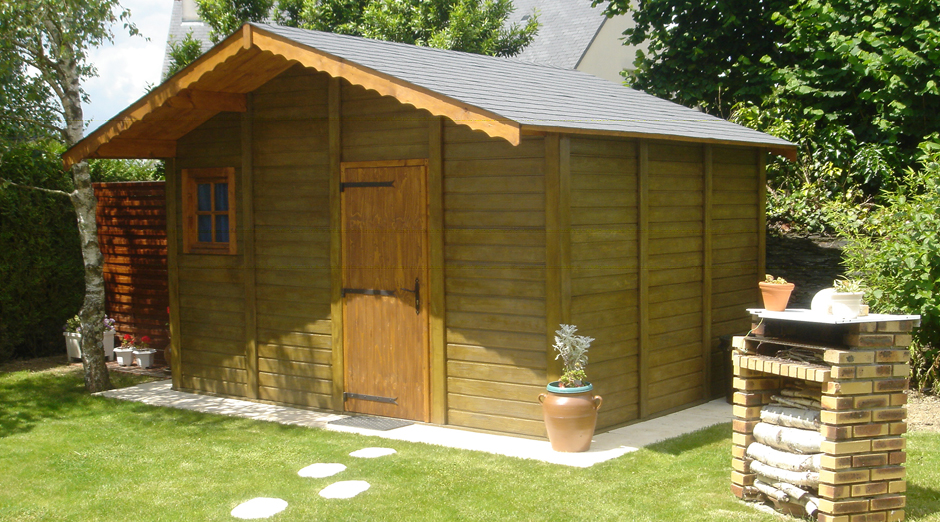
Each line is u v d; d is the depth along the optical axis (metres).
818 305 4.97
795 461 5.01
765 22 13.39
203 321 9.35
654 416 7.80
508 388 7.06
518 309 6.95
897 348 4.88
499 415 7.12
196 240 9.47
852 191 10.92
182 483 5.99
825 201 10.74
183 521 5.21
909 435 6.79
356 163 7.90
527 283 6.89
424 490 5.67
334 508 5.36
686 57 13.88
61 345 12.26
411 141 7.54
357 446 6.87
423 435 7.19
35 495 5.82
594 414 6.55
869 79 11.41
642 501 5.38
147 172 17.75
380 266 7.82
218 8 18.11
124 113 8.48
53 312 11.95
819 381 4.79
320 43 7.37
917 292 7.92
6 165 11.09
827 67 11.88
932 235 7.85
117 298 11.71
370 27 18.19
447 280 7.39
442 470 6.11
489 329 7.15
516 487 5.70
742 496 5.38
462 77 7.45
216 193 9.24
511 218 6.95
